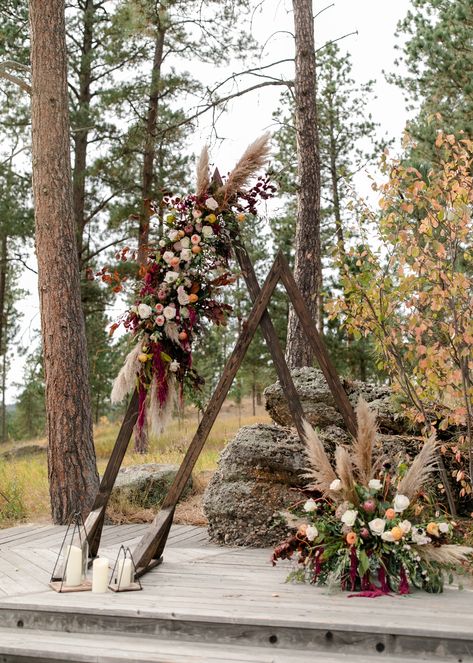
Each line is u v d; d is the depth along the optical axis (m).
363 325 6.29
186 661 3.70
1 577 5.24
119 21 15.14
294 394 5.35
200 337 5.66
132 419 5.62
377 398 7.67
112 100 17.00
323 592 4.64
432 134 13.64
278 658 3.74
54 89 8.70
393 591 4.66
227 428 21.64
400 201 6.10
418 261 5.86
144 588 4.79
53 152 8.62
